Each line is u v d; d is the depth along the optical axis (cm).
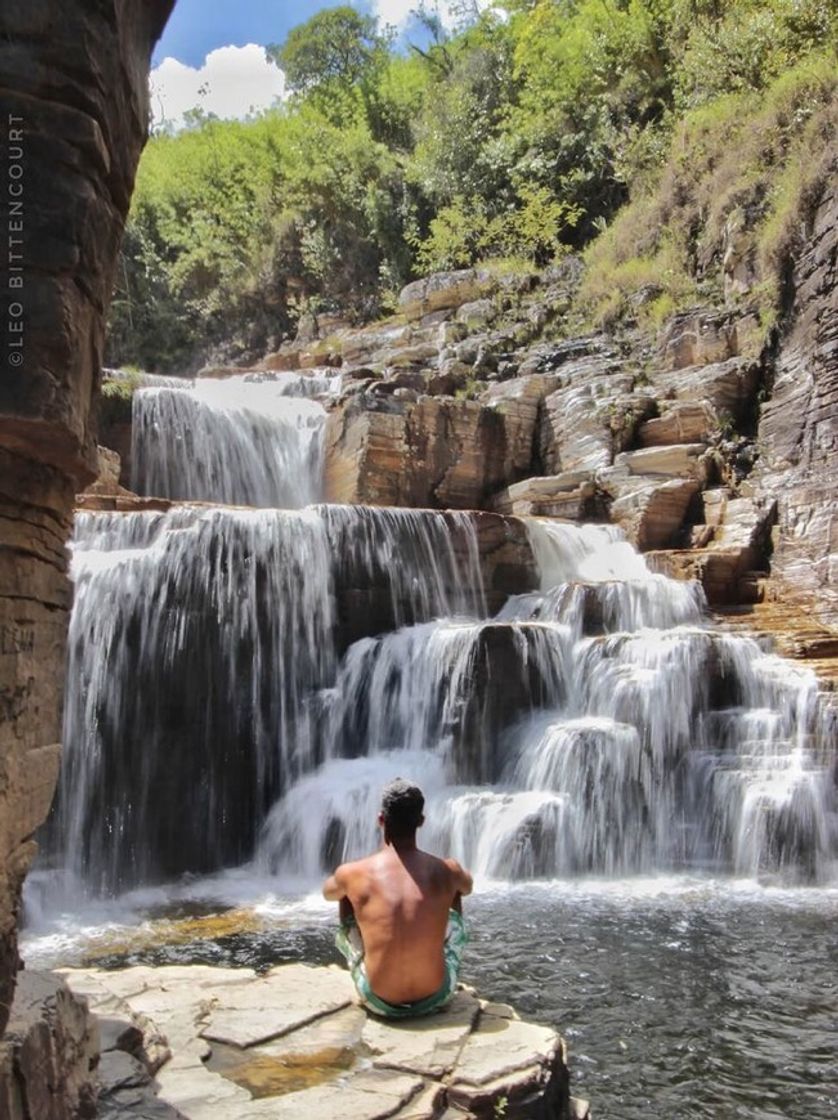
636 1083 500
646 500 1504
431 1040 387
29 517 258
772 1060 524
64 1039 286
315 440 1772
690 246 1939
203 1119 321
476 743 1097
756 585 1354
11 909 254
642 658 1110
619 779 1015
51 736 282
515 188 2753
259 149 3431
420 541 1319
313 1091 345
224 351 3325
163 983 462
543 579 1412
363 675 1200
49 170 222
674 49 2427
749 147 1814
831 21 1889
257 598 1168
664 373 1753
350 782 1057
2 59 216
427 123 3148
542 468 1764
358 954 427
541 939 721
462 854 966
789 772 981
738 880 922
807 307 1475
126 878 997
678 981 634
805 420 1420
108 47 234
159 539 1125
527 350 2072
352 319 3034
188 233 3394
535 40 2805
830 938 721
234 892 928
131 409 1714
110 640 1044
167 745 1071
